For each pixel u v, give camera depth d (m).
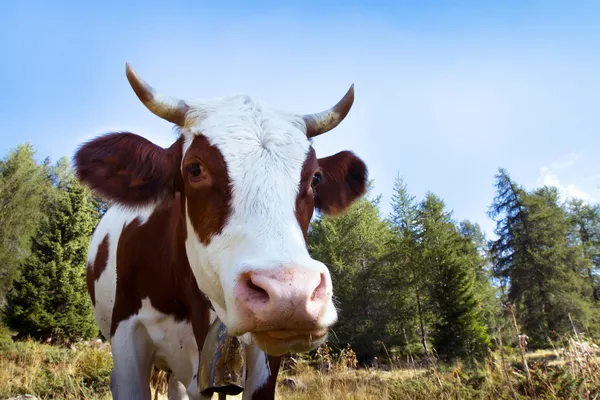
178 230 2.92
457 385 5.38
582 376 3.82
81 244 21.77
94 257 4.68
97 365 10.16
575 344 4.12
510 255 37.66
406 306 30.86
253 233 1.91
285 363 11.91
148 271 3.28
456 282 27.02
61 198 22.64
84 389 7.77
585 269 38.34
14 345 12.64
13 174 31.53
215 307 2.27
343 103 2.94
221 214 2.08
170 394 4.45
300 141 2.37
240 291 1.72
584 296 34.69
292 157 2.25
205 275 2.17
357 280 31.48
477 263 38.00
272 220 1.96
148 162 2.74
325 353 10.55
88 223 22.27
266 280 1.64
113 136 2.75
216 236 2.06
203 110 2.58
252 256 1.80
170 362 3.32
